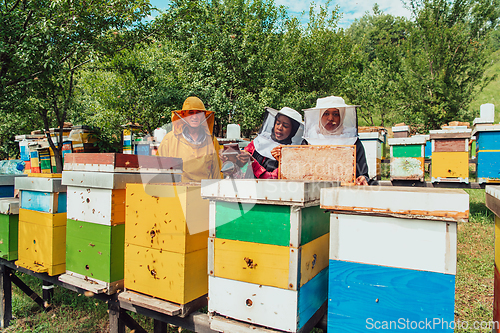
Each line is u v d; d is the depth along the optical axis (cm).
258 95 1056
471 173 907
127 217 192
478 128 510
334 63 1384
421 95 1067
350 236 133
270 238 141
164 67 834
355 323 132
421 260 121
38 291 390
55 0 565
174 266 169
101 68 852
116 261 203
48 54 560
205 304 184
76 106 1049
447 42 998
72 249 226
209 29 1017
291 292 136
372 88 1247
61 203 240
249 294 147
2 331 313
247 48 1041
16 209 278
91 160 208
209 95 873
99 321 319
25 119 1050
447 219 113
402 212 120
